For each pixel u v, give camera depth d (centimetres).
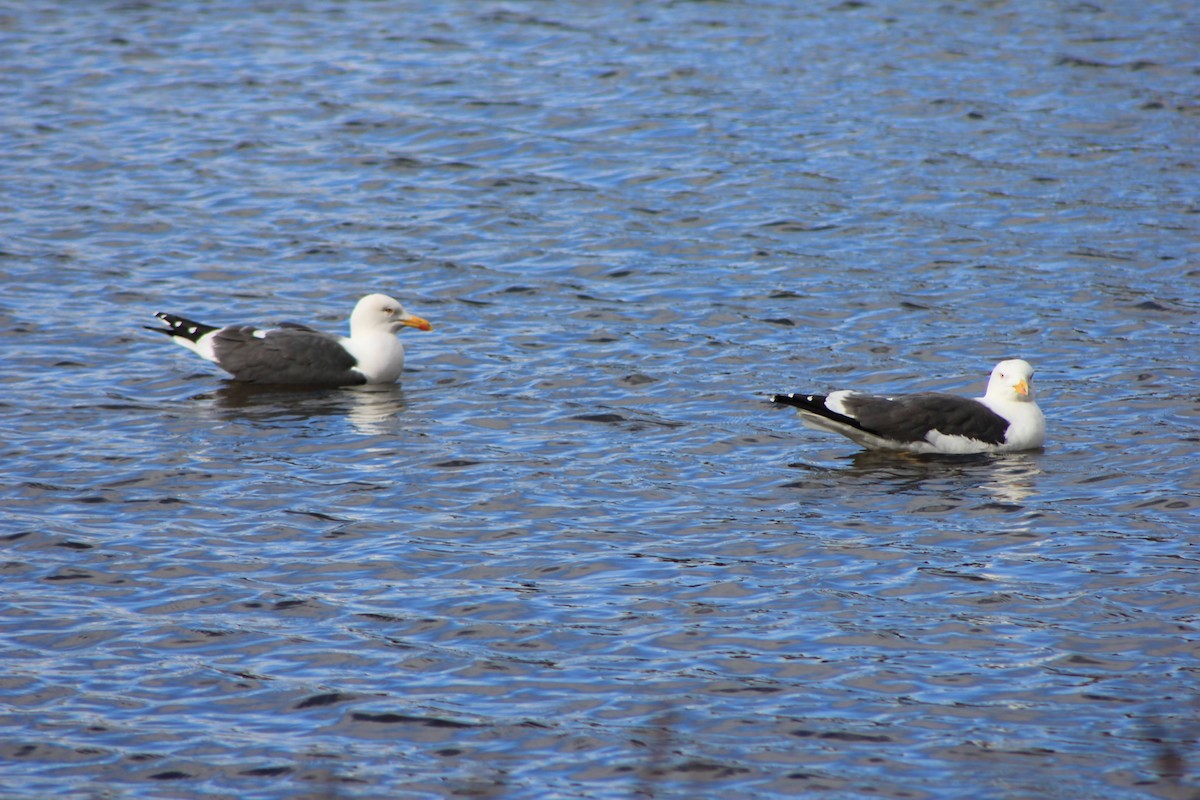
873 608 1336
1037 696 1192
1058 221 2495
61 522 1509
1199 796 1059
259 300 2225
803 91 3162
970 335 2064
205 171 2758
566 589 1379
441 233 2491
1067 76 3219
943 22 3609
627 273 2320
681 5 3778
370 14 3738
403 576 1405
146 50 3459
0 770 1109
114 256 2373
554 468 1659
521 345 2064
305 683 1223
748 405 1852
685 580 1394
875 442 1712
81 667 1246
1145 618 1305
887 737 1141
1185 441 1702
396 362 1959
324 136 2938
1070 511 1530
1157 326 2073
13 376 1925
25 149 2847
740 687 1210
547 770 1107
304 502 1566
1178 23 3562
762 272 2316
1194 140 2856
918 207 2570
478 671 1240
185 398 1888
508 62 3366
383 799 1073
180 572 1409
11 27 3622
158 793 1084
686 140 2903
